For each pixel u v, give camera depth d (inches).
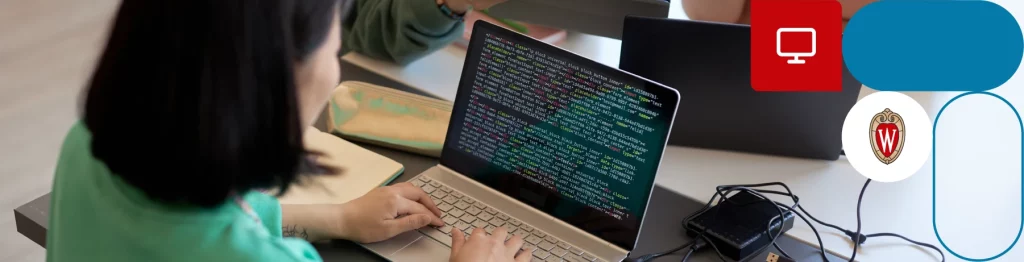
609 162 43.0
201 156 23.5
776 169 54.2
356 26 64.9
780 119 53.9
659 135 41.3
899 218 49.3
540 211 45.4
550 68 44.3
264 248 28.0
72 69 103.9
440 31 63.0
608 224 43.3
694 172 53.2
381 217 42.6
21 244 84.0
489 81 46.5
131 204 26.3
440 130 53.0
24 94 99.3
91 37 108.8
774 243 45.1
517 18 60.6
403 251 42.5
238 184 25.3
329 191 47.0
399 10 62.0
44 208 46.5
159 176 24.2
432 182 47.9
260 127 24.4
